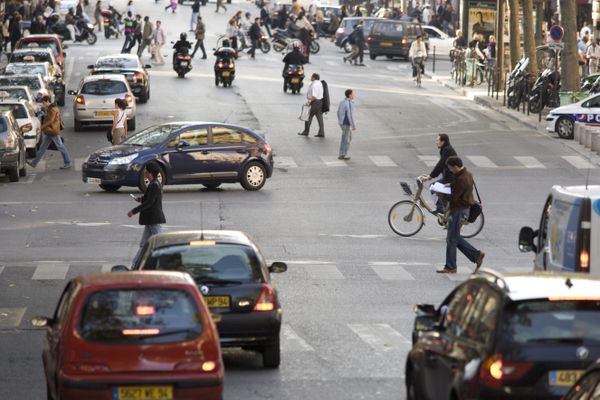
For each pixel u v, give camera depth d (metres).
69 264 50.25
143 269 31.52
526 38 123.38
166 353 23.97
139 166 68.62
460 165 47.84
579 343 21.36
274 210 63.75
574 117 91.38
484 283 23.12
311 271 48.72
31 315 40.91
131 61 110.56
